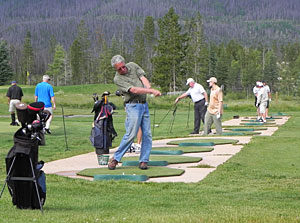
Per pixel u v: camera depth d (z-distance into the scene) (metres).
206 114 17.12
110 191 7.24
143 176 8.28
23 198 5.89
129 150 12.36
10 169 5.75
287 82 147.62
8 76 129.88
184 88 95.81
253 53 171.25
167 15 84.06
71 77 162.62
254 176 8.54
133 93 9.10
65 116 31.17
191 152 12.05
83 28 163.25
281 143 13.63
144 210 5.89
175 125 23.47
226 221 5.11
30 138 5.75
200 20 105.81
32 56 166.75
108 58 144.75
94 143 11.07
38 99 17.59
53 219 5.22
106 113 11.13
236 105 40.44
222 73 121.44
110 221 5.12
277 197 6.77
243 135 16.45
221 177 8.41
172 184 7.78
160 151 11.67
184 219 5.15
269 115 30.36
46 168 9.84
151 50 143.50
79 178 8.55
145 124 9.34
